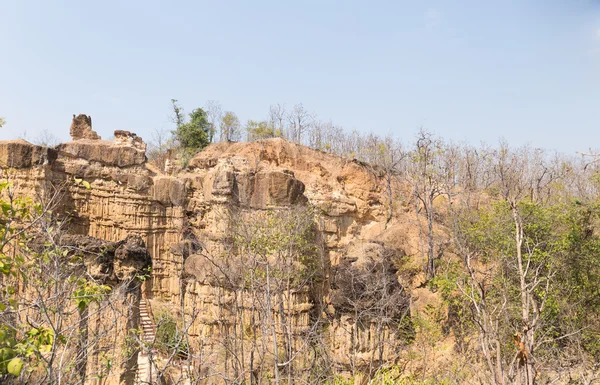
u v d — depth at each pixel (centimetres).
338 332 2916
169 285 3656
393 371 2583
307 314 3056
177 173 4150
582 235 2833
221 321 2250
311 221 3456
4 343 864
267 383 2273
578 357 2127
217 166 3694
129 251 2372
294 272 2934
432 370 2680
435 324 3039
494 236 2888
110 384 1880
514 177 4444
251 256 2298
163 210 3766
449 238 3734
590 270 2733
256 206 3409
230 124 6912
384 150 5159
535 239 2733
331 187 4144
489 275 2692
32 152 3123
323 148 5716
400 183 4862
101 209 3509
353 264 3125
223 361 2264
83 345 1268
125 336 1850
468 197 4362
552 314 2405
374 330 2845
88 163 3497
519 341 1542
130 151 3656
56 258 1212
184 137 5881
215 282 2917
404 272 3462
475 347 2639
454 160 5791
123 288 1850
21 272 1103
